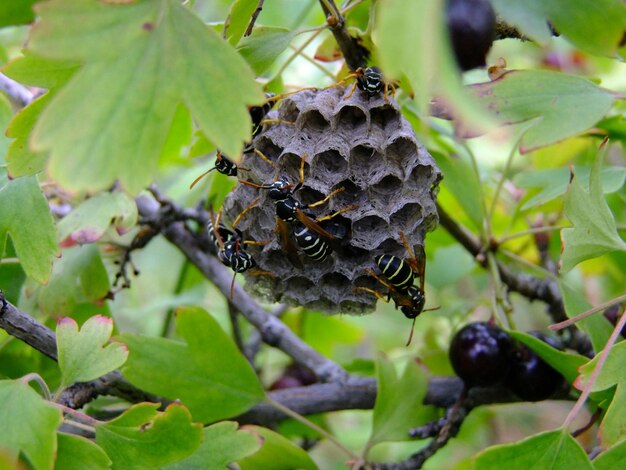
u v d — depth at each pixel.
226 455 0.15
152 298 0.25
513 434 0.25
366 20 0.17
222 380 0.17
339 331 0.24
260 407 0.19
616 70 0.24
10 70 0.14
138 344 0.16
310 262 0.17
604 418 0.14
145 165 0.12
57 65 0.14
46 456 0.13
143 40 0.12
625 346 0.14
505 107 0.15
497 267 0.19
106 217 0.17
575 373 0.16
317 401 0.19
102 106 0.12
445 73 0.11
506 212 0.22
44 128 0.12
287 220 0.16
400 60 0.11
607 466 0.14
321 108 0.16
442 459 0.24
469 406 0.18
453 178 0.19
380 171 0.16
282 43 0.15
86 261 0.18
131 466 0.14
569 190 0.15
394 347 0.26
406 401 0.18
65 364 0.15
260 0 0.15
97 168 0.12
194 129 0.17
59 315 0.18
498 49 0.23
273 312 0.23
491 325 0.18
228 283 0.20
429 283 0.21
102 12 0.12
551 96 0.15
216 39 0.13
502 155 0.23
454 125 0.14
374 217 0.17
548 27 0.14
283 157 0.17
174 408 0.14
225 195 0.18
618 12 0.14
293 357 0.20
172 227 0.20
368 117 0.16
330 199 0.17
